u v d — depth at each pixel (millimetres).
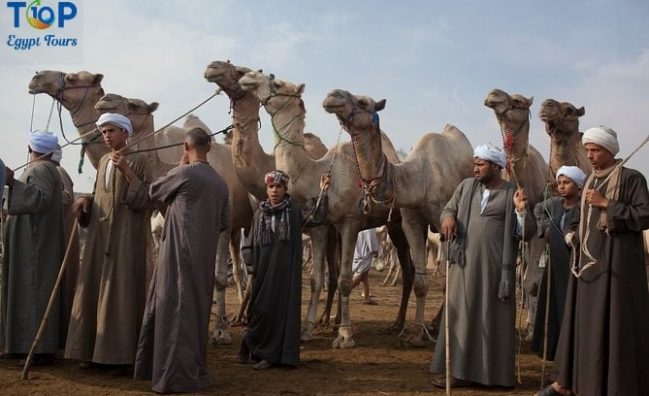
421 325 8633
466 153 9461
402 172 8703
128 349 6293
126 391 5910
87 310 6484
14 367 6836
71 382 6234
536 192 8992
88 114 8453
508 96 8547
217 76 8320
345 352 8133
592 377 5172
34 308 6734
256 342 7102
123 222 6469
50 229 6895
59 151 7457
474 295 6191
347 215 8578
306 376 6805
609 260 5238
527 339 9156
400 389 6324
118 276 6375
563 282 6570
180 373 5789
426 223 9234
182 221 5914
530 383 6590
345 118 7941
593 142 5480
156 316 5844
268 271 7059
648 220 5137
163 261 5902
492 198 6262
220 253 8695
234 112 8672
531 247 8484
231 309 12391
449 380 5812
